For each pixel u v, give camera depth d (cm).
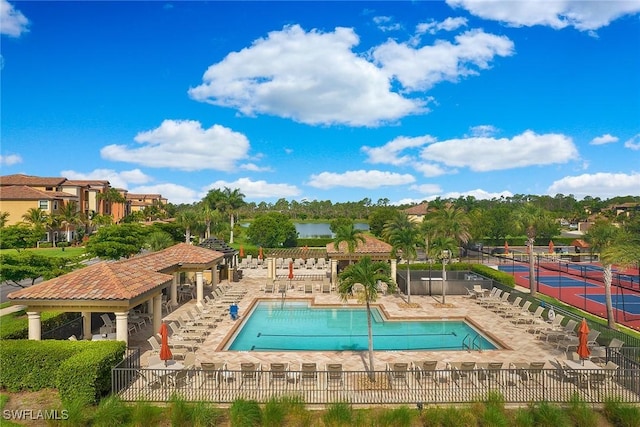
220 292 3256
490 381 1578
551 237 7844
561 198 17650
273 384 1582
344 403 1381
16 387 1520
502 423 1289
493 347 2133
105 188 9938
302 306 3095
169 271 2767
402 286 3453
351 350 2064
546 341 2123
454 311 2805
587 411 1329
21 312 2173
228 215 9000
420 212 8962
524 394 1502
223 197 8819
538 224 3512
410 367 1677
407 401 1452
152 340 1880
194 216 6844
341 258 3628
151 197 13675
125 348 1650
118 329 1784
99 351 1526
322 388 1558
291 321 2703
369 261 1758
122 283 1870
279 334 2414
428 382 1617
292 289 3606
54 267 2478
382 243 3800
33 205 7256
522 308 2770
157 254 2864
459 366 1645
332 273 3753
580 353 1619
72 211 7556
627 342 1856
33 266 2394
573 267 5366
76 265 2809
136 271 2139
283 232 6712
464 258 6212
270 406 1341
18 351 1527
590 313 2931
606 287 2412
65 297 1752
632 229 3791
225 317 2644
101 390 1473
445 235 4066
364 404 1438
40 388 1528
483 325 2439
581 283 4284
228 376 1650
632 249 2320
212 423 1314
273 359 1891
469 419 1323
